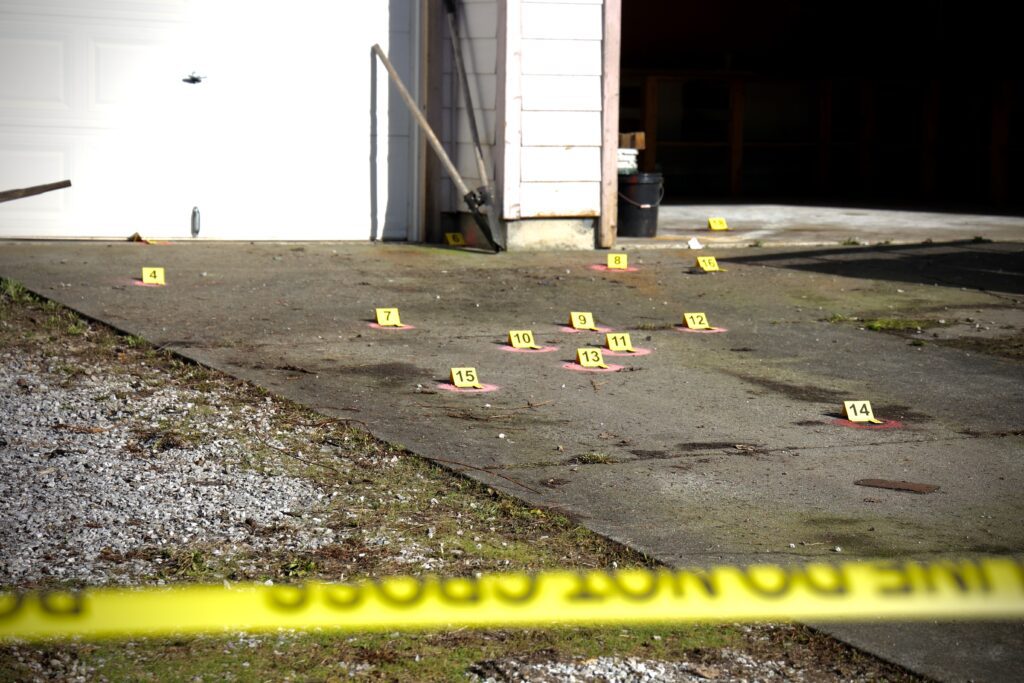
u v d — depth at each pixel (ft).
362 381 26.50
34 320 30.96
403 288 38.22
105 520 17.34
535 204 46.16
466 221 48.16
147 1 44.93
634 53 81.20
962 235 54.24
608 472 20.63
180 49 45.39
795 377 28.30
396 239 48.78
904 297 38.70
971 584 15.98
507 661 13.64
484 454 21.43
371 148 48.08
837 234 53.72
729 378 28.04
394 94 48.03
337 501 18.65
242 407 23.89
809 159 81.41
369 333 31.55
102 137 45.06
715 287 39.91
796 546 17.30
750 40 84.02
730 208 66.95
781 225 57.47
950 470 21.34
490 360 29.07
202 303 34.35
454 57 47.52
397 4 47.73
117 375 25.93
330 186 47.75
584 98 46.24
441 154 46.57
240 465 20.22
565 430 23.22
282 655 13.62
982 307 37.37
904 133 80.07
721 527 18.04
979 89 75.51
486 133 46.73
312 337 30.76
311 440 21.91
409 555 16.51
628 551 16.94
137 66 45.09
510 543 17.15
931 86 76.43
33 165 44.62
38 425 21.90
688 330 33.42
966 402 26.32
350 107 47.57
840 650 14.10
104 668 13.15
